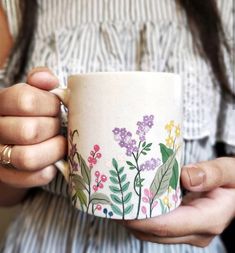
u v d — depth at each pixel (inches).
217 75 14.0
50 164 9.3
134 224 9.5
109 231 13.1
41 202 14.1
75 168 8.7
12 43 15.1
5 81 15.0
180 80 8.7
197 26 13.9
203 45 13.8
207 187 9.8
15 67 14.7
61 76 12.7
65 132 9.8
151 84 7.9
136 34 13.7
